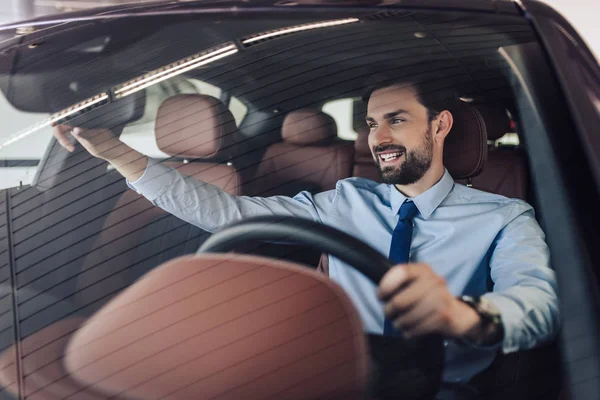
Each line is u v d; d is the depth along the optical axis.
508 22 1.41
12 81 1.45
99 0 3.85
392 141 1.25
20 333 1.05
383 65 1.31
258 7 1.54
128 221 1.19
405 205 1.24
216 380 0.93
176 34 1.50
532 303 1.04
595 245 1.04
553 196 1.13
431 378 0.95
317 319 0.97
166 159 1.26
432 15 1.45
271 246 1.10
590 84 1.27
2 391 0.97
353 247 1.07
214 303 1.00
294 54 1.36
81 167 1.28
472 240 1.22
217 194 1.21
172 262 1.11
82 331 1.03
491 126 1.24
